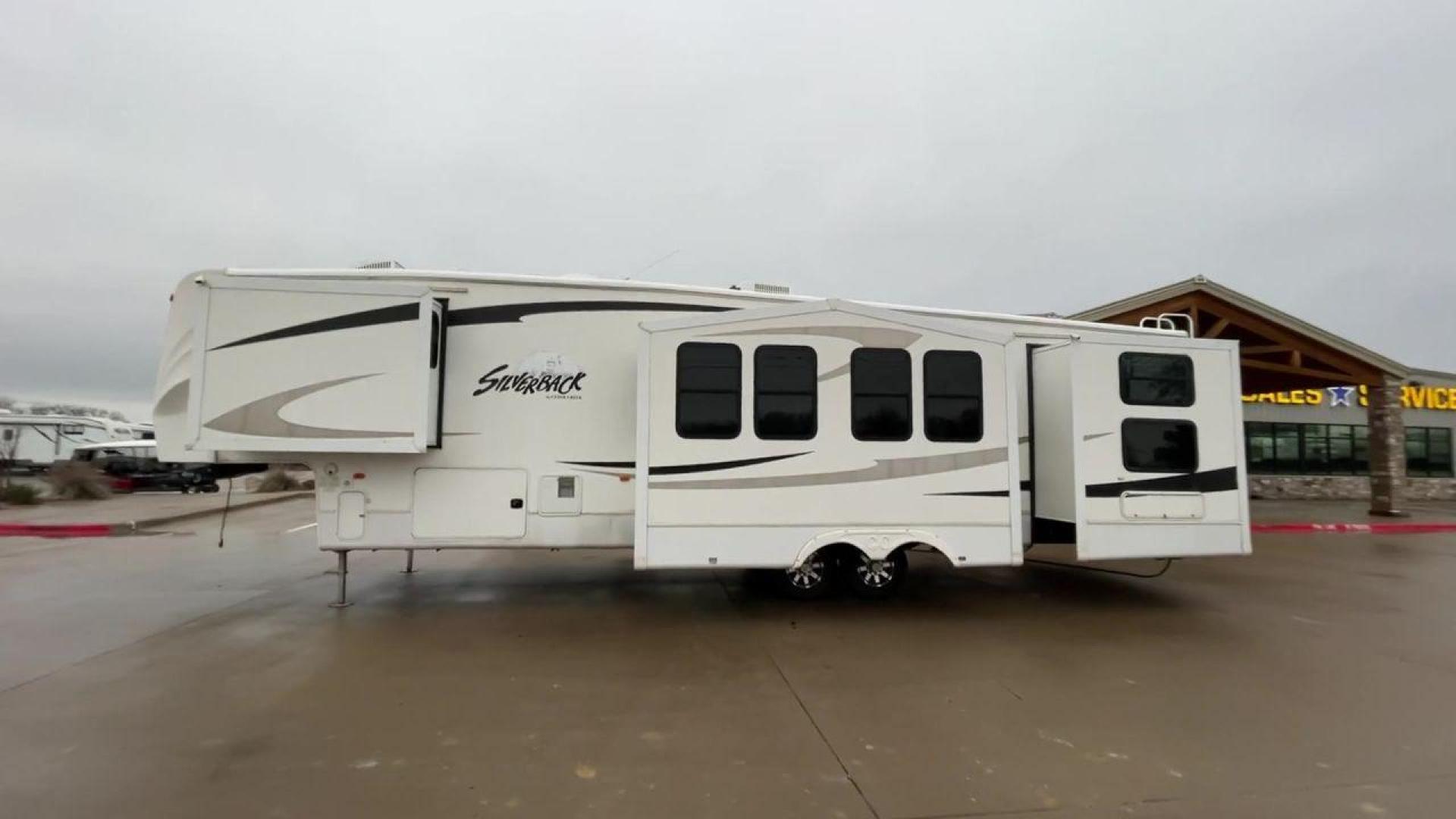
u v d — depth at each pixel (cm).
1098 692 473
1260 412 2281
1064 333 822
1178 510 709
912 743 392
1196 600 758
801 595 723
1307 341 1677
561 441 682
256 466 761
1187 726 417
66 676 491
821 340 653
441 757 372
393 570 915
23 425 2948
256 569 915
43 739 391
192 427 596
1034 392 763
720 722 420
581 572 900
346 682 483
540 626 629
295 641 580
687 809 322
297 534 1262
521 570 917
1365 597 782
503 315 683
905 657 546
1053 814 319
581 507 681
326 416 610
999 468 670
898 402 661
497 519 670
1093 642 593
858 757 375
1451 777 355
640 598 746
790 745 389
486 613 679
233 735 397
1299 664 535
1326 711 443
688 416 635
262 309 607
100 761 365
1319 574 924
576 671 508
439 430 664
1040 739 399
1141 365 713
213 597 745
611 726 413
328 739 393
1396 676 511
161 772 353
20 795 329
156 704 443
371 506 656
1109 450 701
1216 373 727
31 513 1527
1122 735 405
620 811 320
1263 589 820
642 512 626
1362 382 1702
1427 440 2483
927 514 659
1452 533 1411
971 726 415
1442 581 878
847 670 514
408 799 329
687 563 628
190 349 632
